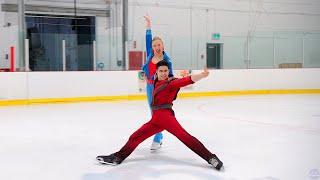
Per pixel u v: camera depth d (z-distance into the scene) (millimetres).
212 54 15523
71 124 7059
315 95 13508
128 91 11867
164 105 4016
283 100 11672
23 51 11773
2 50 12117
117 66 13273
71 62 12445
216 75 13023
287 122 7230
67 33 13703
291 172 3816
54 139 5598
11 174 3795
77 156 4539
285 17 16938
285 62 15367
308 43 15445
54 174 3787
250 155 4559
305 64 15500
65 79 11039
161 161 4293
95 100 11438
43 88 10789
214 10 15742
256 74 13594
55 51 12336
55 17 13781
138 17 14602
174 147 5027
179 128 3984
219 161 3881
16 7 12992
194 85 12711
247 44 15141
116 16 14469
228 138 5637
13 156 4555
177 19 15219
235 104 10578
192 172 3830
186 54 14727
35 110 9281
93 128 6590
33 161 4309
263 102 11094
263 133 6043
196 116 8141
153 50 4469
